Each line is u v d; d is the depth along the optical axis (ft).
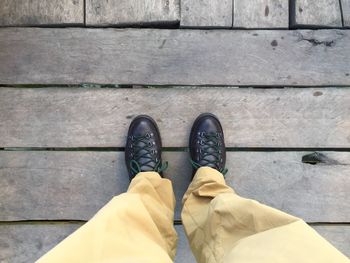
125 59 4.33
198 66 4.36
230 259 2.91
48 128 4.31
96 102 4.33
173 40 4.35
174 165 4.41
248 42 4.38
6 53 4.27
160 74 4.35
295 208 4.39
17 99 4.29
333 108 4.41
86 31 4.32
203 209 3.80
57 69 4.30
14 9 4.26
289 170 4.40
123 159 4.38
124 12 4.33
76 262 2.60
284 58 4.39
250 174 4.39
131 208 3.28
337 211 4.40
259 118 4.39
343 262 2.49
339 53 4.41
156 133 4.33
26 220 4.30
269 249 2.72
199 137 4.31
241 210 3.11
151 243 3.12
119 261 2.73
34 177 4.31
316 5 4.38
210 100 4.38
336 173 4.41
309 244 2.62
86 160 4.34
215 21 4.36
